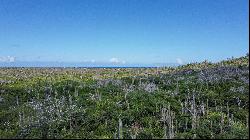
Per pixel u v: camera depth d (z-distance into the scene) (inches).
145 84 2338.8
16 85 2792.8
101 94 2042.3
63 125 1453.0
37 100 1967.3
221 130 1349.7
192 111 1616.6
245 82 2224.4
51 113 1606.8
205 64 3462.1
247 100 1850.4
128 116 1558.8
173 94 2000.5
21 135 1286.9
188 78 2503.7
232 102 1884.8
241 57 3432.6
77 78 3705.7
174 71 3400.6
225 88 2129.7
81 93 2142.0
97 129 1435.8
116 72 4793.3
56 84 2618.1
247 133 1320.1
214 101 1886.1
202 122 1489.9
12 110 1745.8
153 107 1712.6
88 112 1610.5
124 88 2209.6
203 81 2321.6
